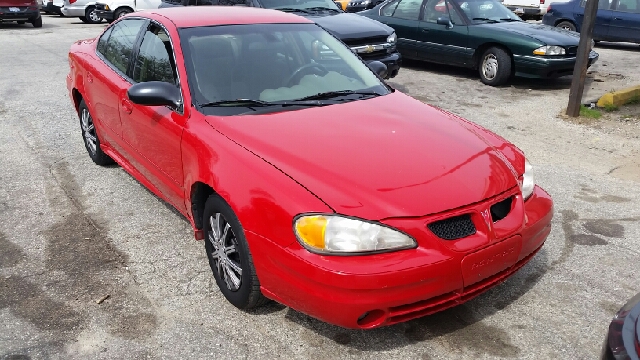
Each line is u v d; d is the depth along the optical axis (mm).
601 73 10570
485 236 2795
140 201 4746
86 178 5238
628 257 3871
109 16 18391
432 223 2697
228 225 3156
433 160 3021
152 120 3865
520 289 3480
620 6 13039
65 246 4004
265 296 2996
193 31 3990
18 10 16797
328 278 2576
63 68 10250
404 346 2959
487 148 3295
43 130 6621
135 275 3637
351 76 4168
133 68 4395
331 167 2889
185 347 2959
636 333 1926
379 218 2643
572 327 3113
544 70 8852
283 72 3922
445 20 9688
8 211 4555
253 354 2904
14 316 3215
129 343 2990
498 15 10086
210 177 3146
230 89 3682
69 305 3320
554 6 13852
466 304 3326
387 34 8250
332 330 3094
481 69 9516
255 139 3166
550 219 3273
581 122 7293
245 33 4121
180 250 3947
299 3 8977
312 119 3422
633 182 5289
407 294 2615
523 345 2965
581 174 5492
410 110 3727
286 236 2719
